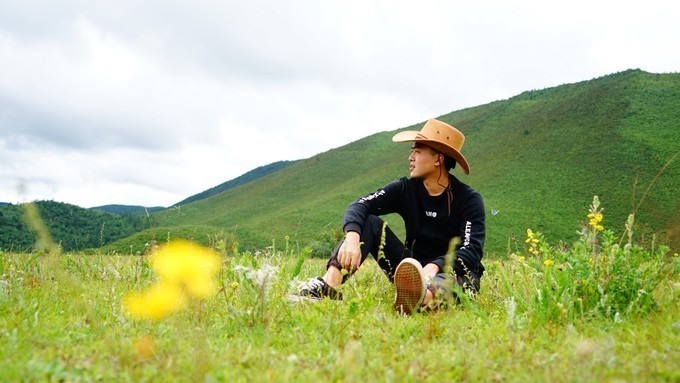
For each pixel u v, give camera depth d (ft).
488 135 428.97
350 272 13.89
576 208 285.64
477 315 11.78
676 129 322.96
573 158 335.88
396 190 15.74
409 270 11.67
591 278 11.41
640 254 11.64
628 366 7.00
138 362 7.18
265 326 9.68
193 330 8.71
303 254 14.03
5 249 17.54
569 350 8.16
